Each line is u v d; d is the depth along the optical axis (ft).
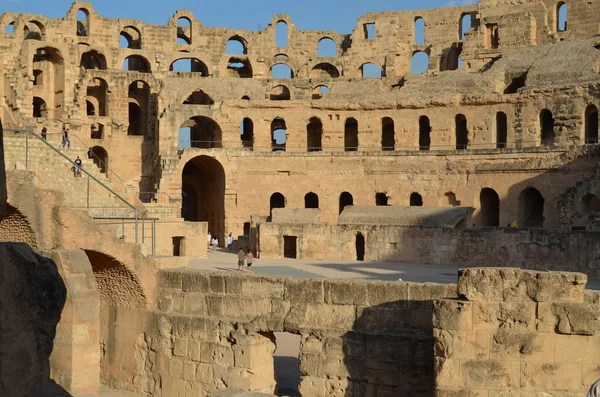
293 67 287.07
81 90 244.83
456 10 277.85
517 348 48.78
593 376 48.21
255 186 233.55
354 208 182.19
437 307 50.24
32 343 25.44
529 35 252.42
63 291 27.43
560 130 203.51
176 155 229.04
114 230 82.43
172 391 67.77
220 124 240.53
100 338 74.33
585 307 48.16
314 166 232.32
